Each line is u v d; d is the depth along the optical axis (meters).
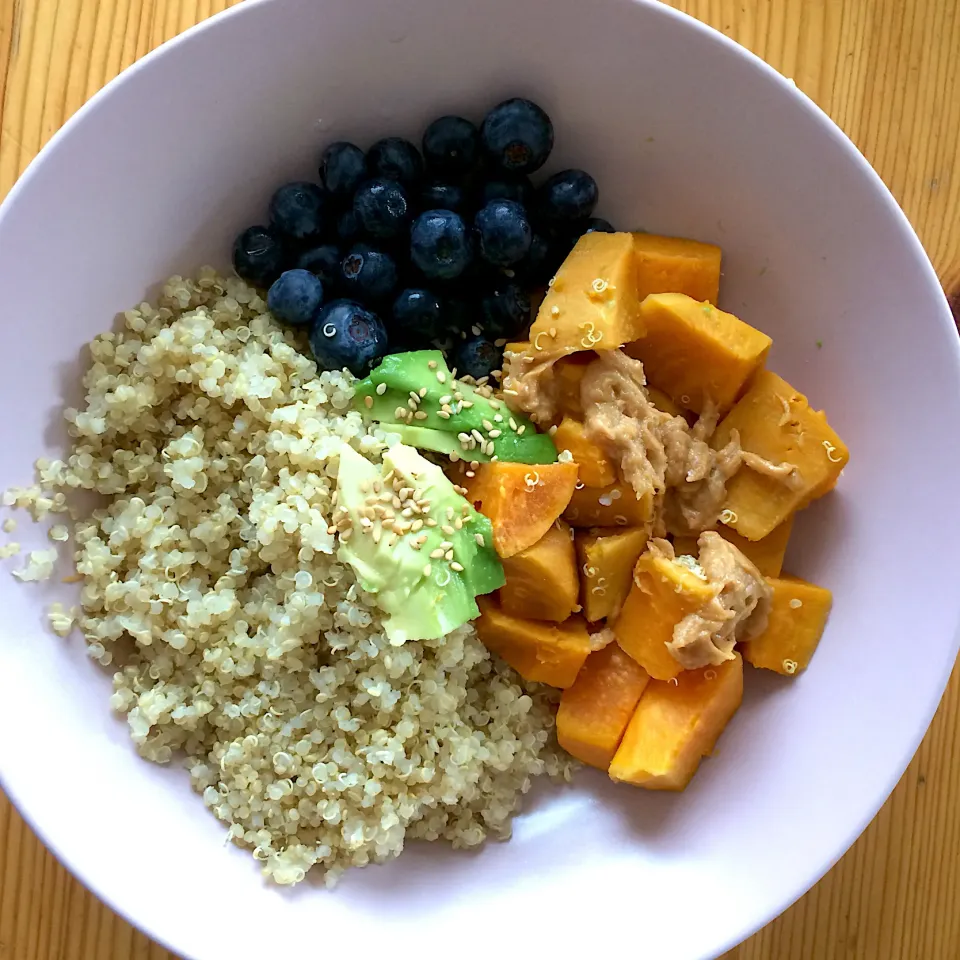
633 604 0.23
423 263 0.22
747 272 0.24
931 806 0.25
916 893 0.25
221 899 0.21
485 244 0.22
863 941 0.25
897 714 0.22
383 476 0.22
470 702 0.23
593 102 0.23
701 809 0.23
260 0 0.21
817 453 0.23
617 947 0.22
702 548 0.23
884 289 0.22
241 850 0.22
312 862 0.22
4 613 0.21
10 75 0.24
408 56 0.22
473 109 0.23
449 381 0.23
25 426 0.21
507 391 0.23
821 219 0.22
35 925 0.24
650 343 0.23
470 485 0.23
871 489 0.23
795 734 0.23
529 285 0.24
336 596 0.22
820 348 0.23
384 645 0.22
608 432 0.22
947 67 0.25
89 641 0.22
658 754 0.22
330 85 0.22
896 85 0.25
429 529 0.22
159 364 0.22
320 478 0.22
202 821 0.22
